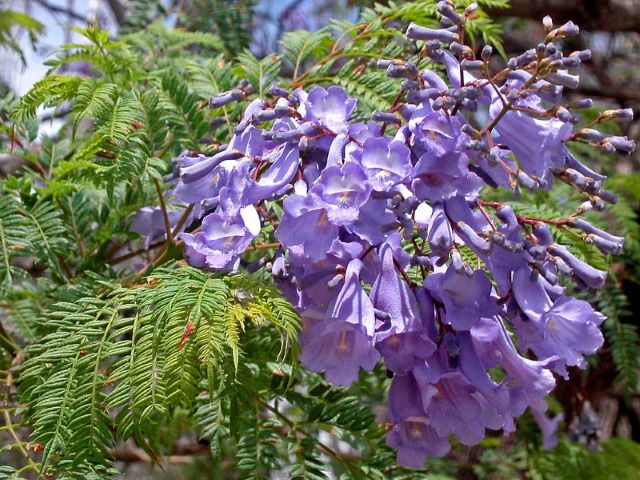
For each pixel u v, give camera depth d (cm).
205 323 28
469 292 27
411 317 27
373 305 28
